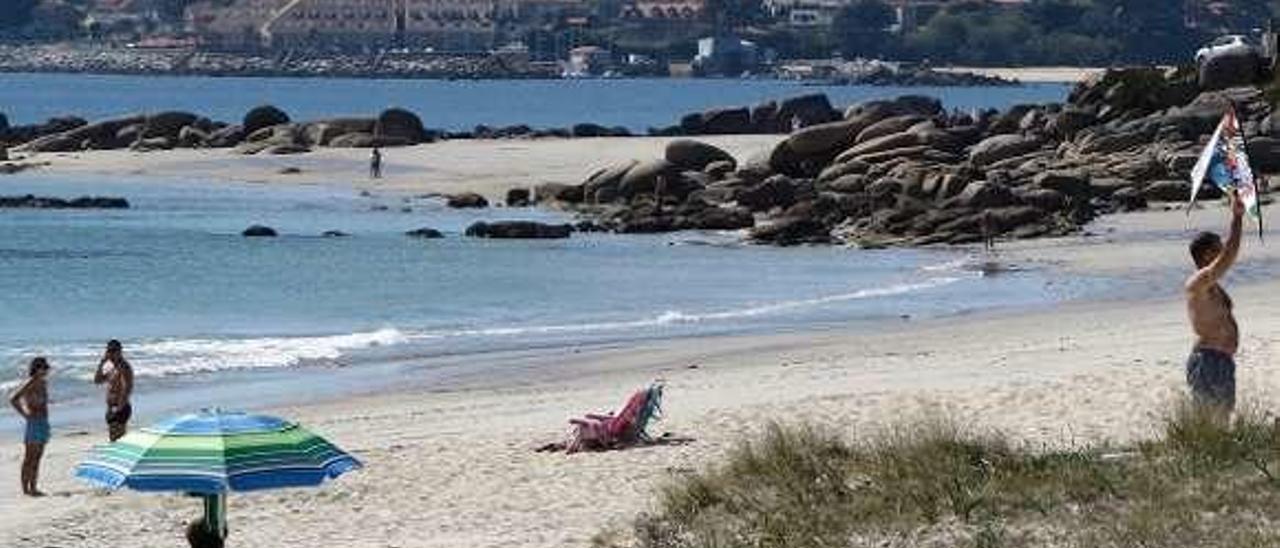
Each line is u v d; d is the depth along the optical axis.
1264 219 109.94
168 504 37.31
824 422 42.53
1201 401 31.16
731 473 32.53
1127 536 25.86
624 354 65.19
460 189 152.75
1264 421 31.69
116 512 36.66
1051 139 152.38
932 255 102.00
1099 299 79.62
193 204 142.38
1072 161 133.75
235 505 36.41
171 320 79.81
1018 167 133.12
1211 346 31.25
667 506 31.61
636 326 75.44
